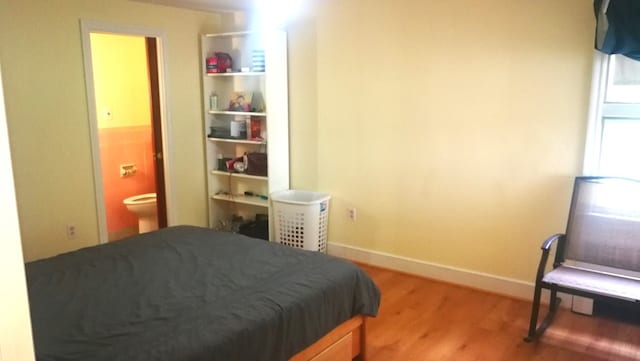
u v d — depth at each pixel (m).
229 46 4.82
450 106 3.65
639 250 2.94
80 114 3.82
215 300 2.22
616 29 2.81
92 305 2.17
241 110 4.66
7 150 0.54
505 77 3.38
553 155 3.29
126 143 5.12
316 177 4.50
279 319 2.12
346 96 4.16
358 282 2.62
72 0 3.69
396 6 3.77
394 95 3.90
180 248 2.90
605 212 3.04
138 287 2.36
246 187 4.96
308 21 4.25
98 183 3.99
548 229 3.38
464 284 3.78
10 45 3.38
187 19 4.54
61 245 3.81
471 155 3.61
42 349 1.81
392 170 4.02
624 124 3.08
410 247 4.03
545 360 2.72
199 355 1.81
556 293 3.21
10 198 0.54
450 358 2.76
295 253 2.82
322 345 2.40
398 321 3.20
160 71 4.40
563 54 3.16
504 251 3.58
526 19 3.25
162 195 4.67
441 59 3.63
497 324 3.15
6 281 0.54
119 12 4.01
